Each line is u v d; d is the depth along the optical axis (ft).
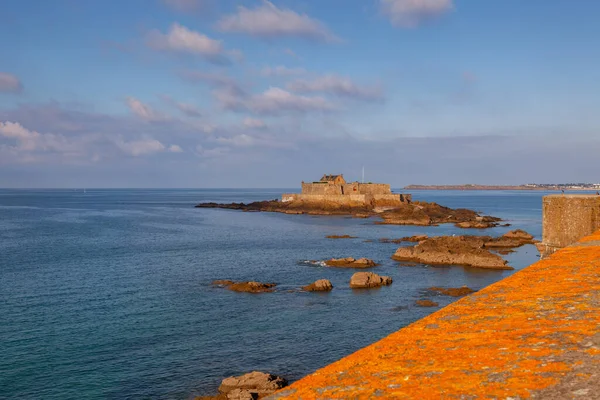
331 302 185.78
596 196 71.82
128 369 119.44
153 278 229.86
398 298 192.13
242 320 161.17
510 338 30.81
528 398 23.02
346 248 336.49
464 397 23.91
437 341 32.91
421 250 286.46
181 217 648.38
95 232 442.91
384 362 30.63
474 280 227.61
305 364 123.65
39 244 351.87
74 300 185.16
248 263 274.16
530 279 45.27
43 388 108.58
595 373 24.27
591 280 41.45
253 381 108.27
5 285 211.41
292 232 448.65
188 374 116.88
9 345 134.82
